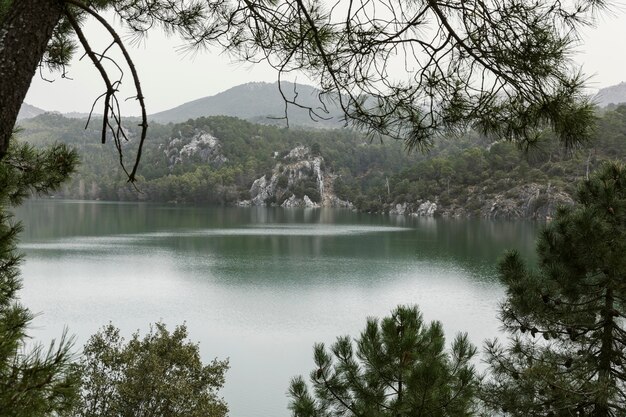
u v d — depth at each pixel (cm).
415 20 293
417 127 311
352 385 742
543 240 852
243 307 4397
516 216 14462
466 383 671
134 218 14725
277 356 3103
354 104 322
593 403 834
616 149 6625
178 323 3838
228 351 3209
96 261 6775
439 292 5100
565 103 261
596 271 821
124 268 6281
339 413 752
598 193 802
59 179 407
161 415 1514
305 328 3775
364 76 317
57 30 408
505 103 282
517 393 873
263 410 2244
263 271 6288
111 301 4488
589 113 261
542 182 14550
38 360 186
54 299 4491
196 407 1538
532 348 947
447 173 17088
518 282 880
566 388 823
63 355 188
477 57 283
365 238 10038
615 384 819
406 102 308
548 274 837
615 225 786
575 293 834
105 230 11188
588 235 782
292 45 331
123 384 1480
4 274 380
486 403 879
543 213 13900
